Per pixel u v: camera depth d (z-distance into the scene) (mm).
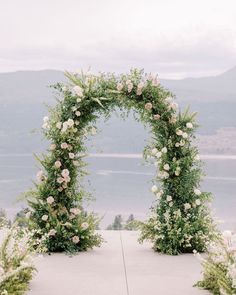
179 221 6410
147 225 6621
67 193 6641
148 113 6676
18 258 4391
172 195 6652
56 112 6727
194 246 6430
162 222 6594
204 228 6453
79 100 6543
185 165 6582
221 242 4348
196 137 6707
